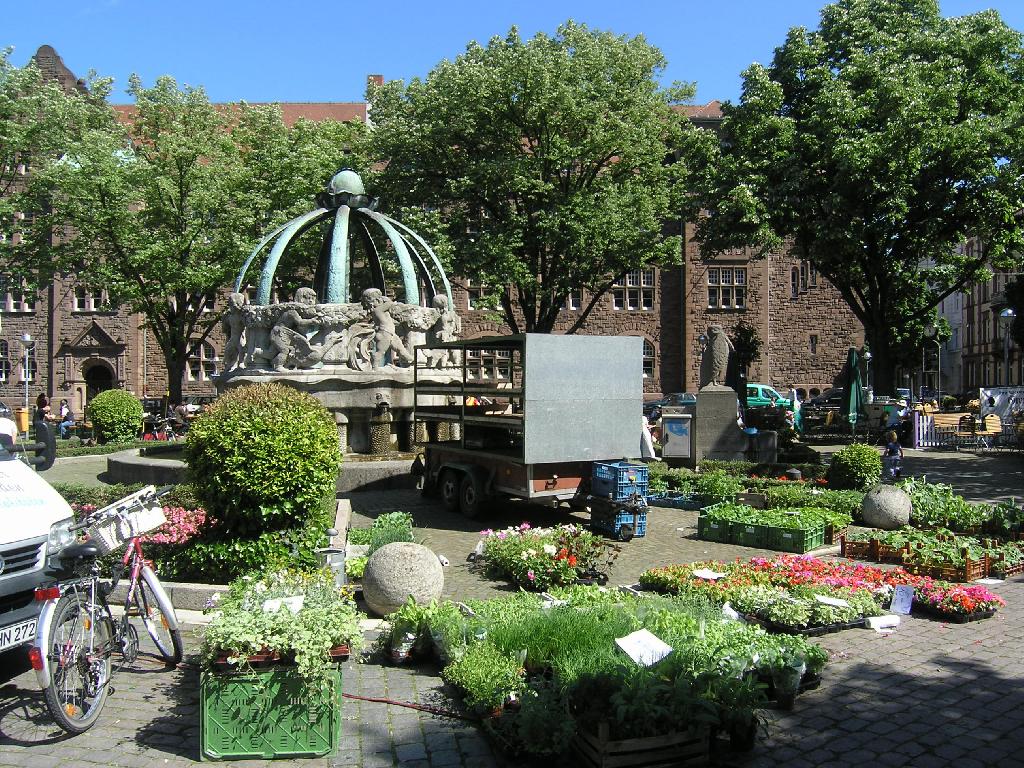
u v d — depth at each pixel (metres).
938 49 26.86
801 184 26.02
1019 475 18.97
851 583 8.20
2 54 29.23
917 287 33.31
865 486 14.76
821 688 5.96
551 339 11.52
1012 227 27.09
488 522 12.36
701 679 4.89
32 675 6.12
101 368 47.66
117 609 7.63
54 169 27.02
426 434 16.86
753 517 11.52
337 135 33.62
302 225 17.75
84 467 20.08
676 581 8.27
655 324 46.66
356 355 15.98
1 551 5.53
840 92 25.89
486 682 5.19
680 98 32.03
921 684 6.05
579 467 12.06
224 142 30.31
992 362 58.06
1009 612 8.03
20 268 29.30
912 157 24.25
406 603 6.89
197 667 6.30
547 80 26.98
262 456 7.68
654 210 29.44
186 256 29.30
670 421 18.80
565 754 4.80
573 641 5.61
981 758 4.86
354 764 4.73
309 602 5.40
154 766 4.70
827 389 47.22
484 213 30.91
